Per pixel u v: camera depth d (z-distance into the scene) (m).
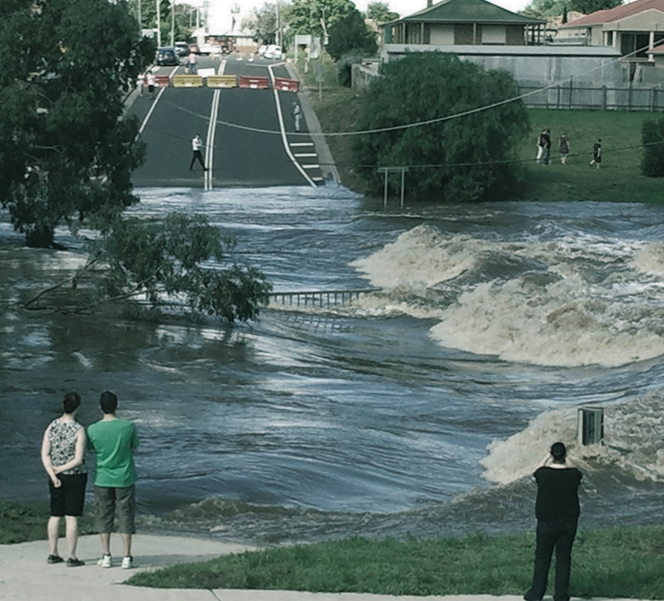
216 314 39.88
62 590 11.71
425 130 82.56
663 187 83.38
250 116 105.38
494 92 82.94
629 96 104.94
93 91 50.50
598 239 64.75
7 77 48.28
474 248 55.72
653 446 24.59
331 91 117.81
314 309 46.97
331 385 32.56
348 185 87.38
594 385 33.88
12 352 33.69
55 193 51.28
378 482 22.47
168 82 119.19
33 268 49.34
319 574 12.73
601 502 21.30
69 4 49.09
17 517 17.38
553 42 141.50
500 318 41.75
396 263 56.28
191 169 88.56
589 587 12.49
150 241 38.91
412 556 14.08
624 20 126.88
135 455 23.19
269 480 21.69
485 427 28.16
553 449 12.16
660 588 12.52
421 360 38.19
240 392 30.52
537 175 86.38
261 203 79.06
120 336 36.78
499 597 12.06
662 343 37.53
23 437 24.42
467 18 124.31
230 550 15.56
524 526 18.73
